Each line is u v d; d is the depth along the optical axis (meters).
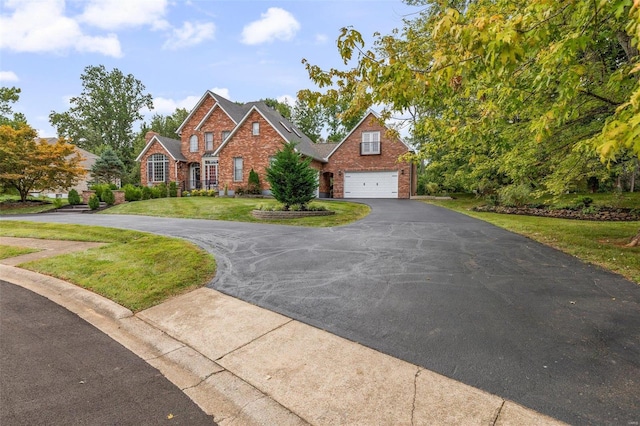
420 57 4.75
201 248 7.43
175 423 2.25
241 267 5.95
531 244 7.43
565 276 5.06
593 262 5.81
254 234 9.34
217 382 2.73
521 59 3.34
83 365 3.01
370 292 4.56
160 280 5.25
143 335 3.64
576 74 3.60
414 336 3.31
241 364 2.97
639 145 2.22
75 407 2.40
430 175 25.80
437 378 2.62
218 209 16.22
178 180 28.61
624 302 4.02
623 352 2.92
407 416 2.22
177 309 4.27
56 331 3.74
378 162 24.64
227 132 28.19
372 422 2.18
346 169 25.34
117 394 2.57
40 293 5.10
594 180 18.62
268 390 2.59
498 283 4.80
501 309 3.89
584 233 8.66
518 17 3.06
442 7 5.01
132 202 20.70
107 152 33.53
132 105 50.44
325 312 3.97
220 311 4.14
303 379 2.70
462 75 3.89
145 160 29.25
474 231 9.34
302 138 28.48
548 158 8.00
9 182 20.34
